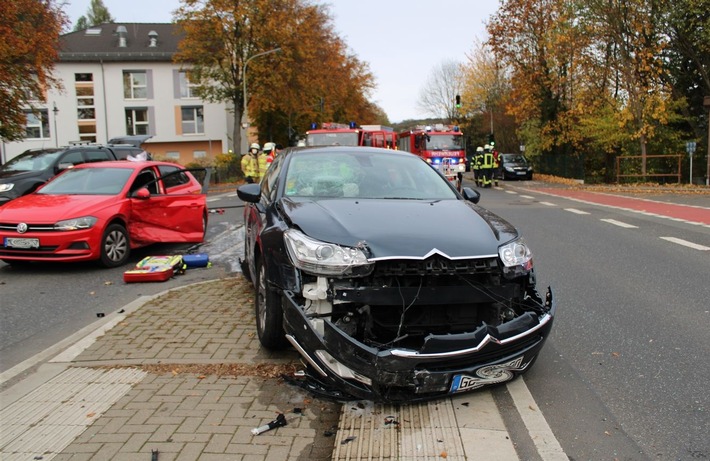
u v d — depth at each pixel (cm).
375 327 384
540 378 436
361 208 449
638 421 368
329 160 563
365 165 559
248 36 3459
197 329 535
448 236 398
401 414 371
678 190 2334
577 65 3005
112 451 329
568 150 3581
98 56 4638
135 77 4750
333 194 505
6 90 1994
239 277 761
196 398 396
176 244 1070
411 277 380
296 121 4912
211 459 321
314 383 409
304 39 3628
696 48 2736
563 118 3316
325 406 386
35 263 903
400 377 345
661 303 627
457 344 350
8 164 1431
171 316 576
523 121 3853
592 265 827
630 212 1541
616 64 2808
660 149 3000
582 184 3017
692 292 669
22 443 339
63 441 340
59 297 693
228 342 500
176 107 4797
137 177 940
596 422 367
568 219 1384
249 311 593
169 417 369
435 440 340
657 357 473
